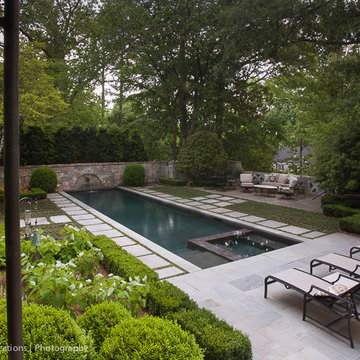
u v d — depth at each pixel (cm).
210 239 822
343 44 1074
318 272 545
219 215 1049
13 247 122
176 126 2073
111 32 1579
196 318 319
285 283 415
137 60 1847
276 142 2169
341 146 1003
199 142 1808
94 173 1864
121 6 1534
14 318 125
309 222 922
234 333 292
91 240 618
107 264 530
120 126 2480
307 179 1530
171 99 1978
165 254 650
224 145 2038
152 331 225
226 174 2000
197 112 1911
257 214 1054
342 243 719
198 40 1633
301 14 1005
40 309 219
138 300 340
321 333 359
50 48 2225
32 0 1827
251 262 600
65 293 318
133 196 1634
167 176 2092
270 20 1072
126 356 200
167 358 202
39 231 532
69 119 2144
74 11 2128
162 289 387
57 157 1753
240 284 497
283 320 387
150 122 2084
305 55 1370
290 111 2364
